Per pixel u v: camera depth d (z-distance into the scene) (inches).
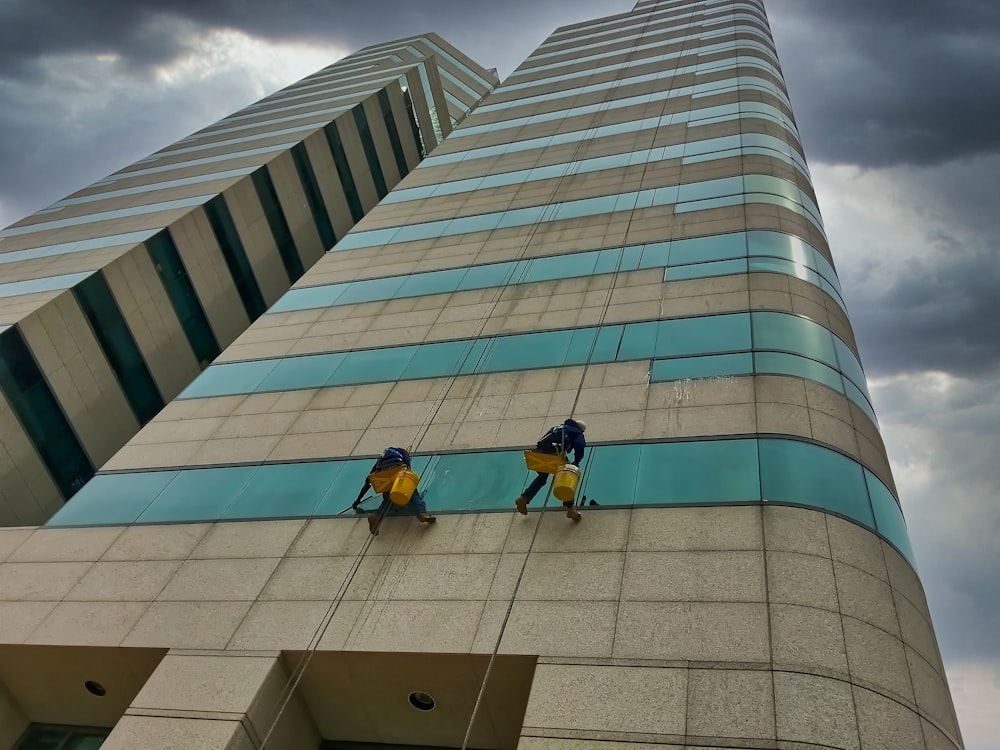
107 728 458.3
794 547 373.1
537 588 385.7
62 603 449.4
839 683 310.3
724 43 1396.4
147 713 366.9
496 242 816.3
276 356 696.4
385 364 637.9
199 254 1053.8
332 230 1354.6
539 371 569.6
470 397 561.0
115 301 914.1
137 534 500.7
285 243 1227.9
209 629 411.8
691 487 423.5
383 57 1964.8
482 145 1168.8
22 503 772.0
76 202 1266.0
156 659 412.5
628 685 327.0
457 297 722.2
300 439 566.6
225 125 1617.9
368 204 1475.1
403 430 543.5
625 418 491.8
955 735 317.7
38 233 1117.7
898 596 363.6
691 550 383.6
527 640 359.9
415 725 403.5
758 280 613.3
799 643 327.0
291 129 1407.5
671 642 340.5
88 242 1016.9
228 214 1118.4
